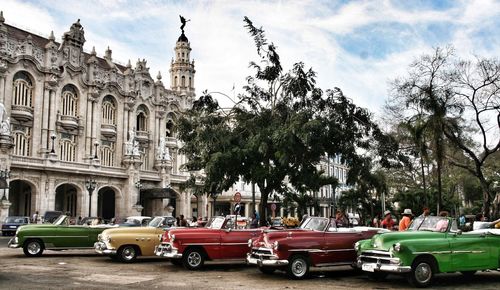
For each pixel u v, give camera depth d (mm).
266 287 14688
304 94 25328
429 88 30453
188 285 14914
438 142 30125
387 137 26828
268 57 26188
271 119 25312
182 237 18656
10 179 45625
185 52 78688
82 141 55219
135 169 59438
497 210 36875
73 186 53594
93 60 57344
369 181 26922
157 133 66250
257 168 25328
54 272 17562
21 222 41188
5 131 44375
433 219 16438
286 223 36344
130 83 62125
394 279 16688
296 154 23812
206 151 26297
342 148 25188
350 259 17281
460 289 14719
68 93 54531
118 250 20875
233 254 19031
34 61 50125
